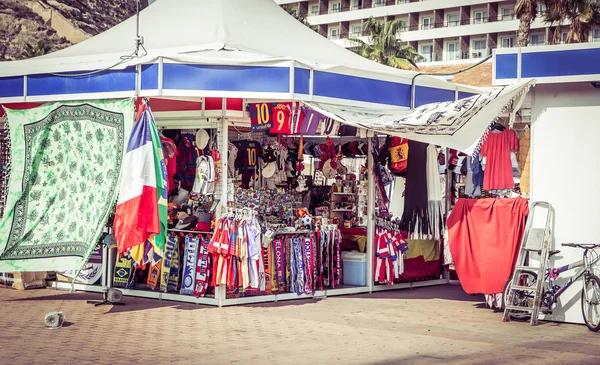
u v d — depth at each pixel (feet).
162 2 39.52
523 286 30.89
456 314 32.55
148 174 30.22
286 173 38.93
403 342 26.18
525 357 24.06
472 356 24.07
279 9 41.42
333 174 41.04
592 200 30.66
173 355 23.21
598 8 103.04
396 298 37.04
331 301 35.37
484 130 31.71
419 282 41.78
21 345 24.38
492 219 33.19
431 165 40.40
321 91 32.19
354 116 32.86
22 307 32.19
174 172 34.45
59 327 27.68
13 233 33.83
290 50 36.14
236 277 32.94
